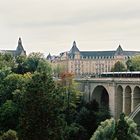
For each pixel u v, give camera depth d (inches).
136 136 3531.0
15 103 4458.7
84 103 5679.1
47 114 2731.3
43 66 6811.0
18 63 7431.1
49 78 2947.8
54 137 2716.5
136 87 4709.6
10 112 4343.0
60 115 2984.7
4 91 5009.8
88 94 5959.6
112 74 5994.1
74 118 5014.8
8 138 2527.1
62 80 5679.1
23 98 2832.2
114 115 5083.7
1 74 5467.5
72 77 5959.6
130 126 3565.5
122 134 3523.6
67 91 5196.9
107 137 3622.0
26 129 2714.1
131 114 4500.5
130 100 4933.6
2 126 4308.6
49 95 2802.7
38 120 2714.1
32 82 2859.3
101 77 5949.8
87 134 4675.2
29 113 2741.1
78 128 4618.6
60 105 2881.4
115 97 5108.3
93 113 5017.2
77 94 5487.2
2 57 7603.4
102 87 5915.4
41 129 2699.3
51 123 2733.8
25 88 2982.3
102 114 5017.2
